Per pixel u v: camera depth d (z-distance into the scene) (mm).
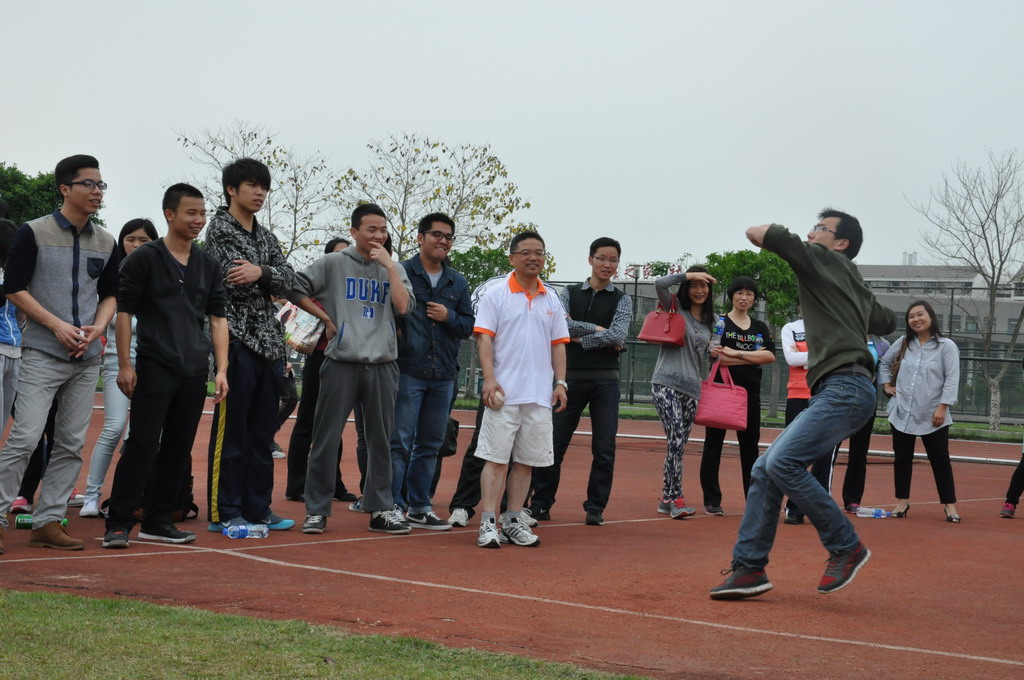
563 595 4961
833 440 5145
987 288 31484
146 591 4602
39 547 5820
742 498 10297
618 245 8133
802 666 3811
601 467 7891
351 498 8930
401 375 7348
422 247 7434
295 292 6773
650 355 31688
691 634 4258
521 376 6602
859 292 5383
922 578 5910
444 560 5895
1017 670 3895
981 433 24781
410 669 3428
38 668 3213
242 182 6629
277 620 4027
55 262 5801
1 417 6141
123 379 5922
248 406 6656
